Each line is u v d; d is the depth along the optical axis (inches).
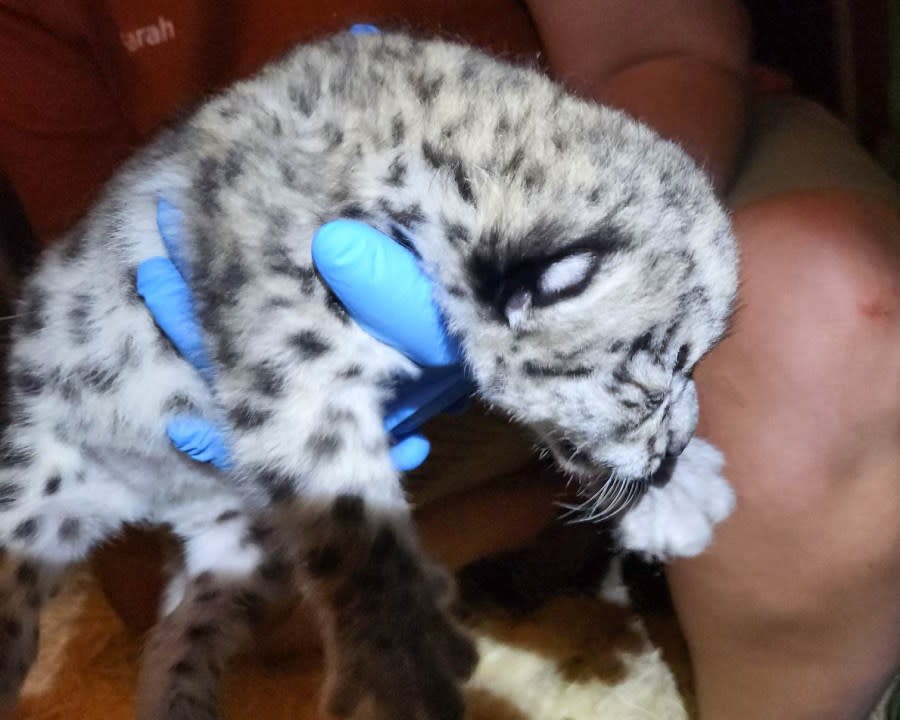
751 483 14.2
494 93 11.3
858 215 14.2
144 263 12.6
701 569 14.9
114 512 14.2
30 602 13.4
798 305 13.6
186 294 12.1
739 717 15.9
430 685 10.5
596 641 18.3
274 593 14.9
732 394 14.2
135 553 17.2
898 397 13.4
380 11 17.9
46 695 17.4
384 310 11.2
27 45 16.8
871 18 23.7
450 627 11.1
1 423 13.7
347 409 11.4
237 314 11.1
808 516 13.9
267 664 17.8
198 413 13.1
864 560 13.9
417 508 17.4
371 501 11.2
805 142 17.7
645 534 14.2
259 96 12.0
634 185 10.8
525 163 10.6
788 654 14.9
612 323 10.9
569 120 11.1
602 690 17.5
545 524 18.8
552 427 12.4
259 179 11.3
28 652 13.2
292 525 11.2
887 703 16.0
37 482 13.4
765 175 16.3
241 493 13.0
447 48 12.3
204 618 14.4
